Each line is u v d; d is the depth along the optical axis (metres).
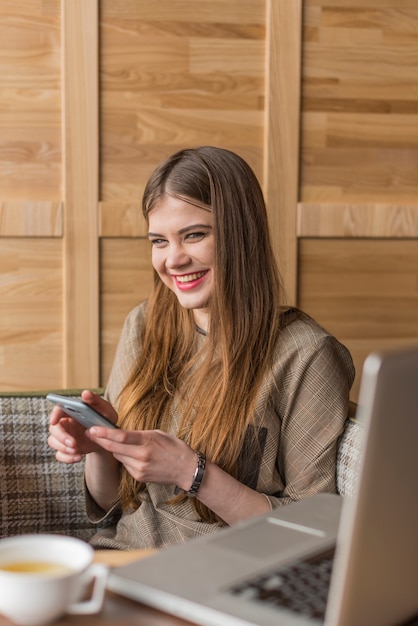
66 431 1.55
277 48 2.65
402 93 2.77
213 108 2.65
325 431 1.60
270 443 1.62
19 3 2.51
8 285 2.58
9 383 2.62
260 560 1.05
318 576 1.01
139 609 0.96
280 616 0.91
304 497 1.57
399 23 2.73
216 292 1.64
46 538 0.99
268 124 2.67
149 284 2.66
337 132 2.73
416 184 2.81
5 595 0.89
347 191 2.76
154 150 2.63
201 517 1.62
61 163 2.58
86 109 2.56
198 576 1.00
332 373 1.62
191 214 1.63
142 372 1.76
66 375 2.63
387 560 0.85
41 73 2.55
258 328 1.64
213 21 2.62
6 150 2.55
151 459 1.45
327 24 2.69
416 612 0.93
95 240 2.60
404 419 0.82
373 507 0.82
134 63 2.59
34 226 2.56
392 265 2.81
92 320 2.63
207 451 1.61
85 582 0.96
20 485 1.78
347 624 0.84
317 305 2.77
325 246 2.76
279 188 2.70
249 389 1.62
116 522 1.81
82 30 2.53
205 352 1.70
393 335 2.84
